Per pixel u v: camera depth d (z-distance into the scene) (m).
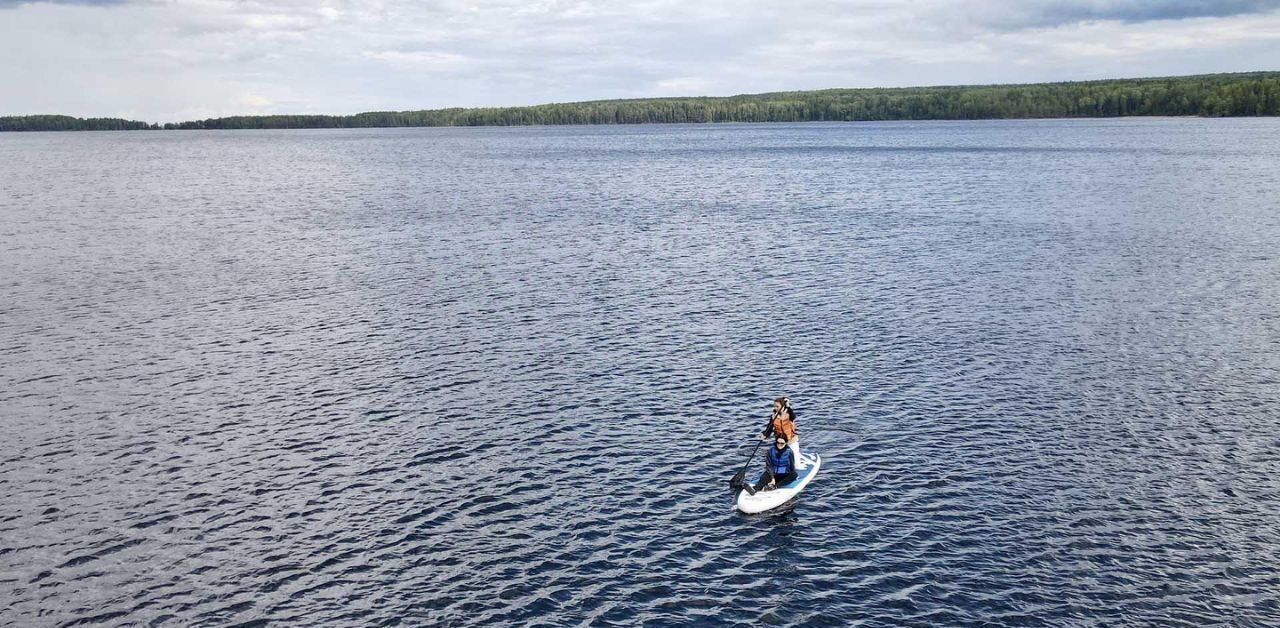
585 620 23.38
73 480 31.75
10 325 51.56
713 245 76.50
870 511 28.67
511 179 147.50
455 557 26.44
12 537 27.83
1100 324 49.41
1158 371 41.50
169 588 25.16
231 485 31.22
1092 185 119.31
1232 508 28.55
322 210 105.31
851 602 23.97
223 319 52.81
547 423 36.28
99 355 45.94
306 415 37.56
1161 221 85.69
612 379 41.38
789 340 47.03
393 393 40.03
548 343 47.19
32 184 143.88
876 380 40.66
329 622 23.55
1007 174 139.38
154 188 136.62
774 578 25.12
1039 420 35.78
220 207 109.50
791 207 103.06
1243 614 23.20
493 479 31.39
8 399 39.62
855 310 53.00
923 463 32.03
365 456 33.41
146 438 35.34
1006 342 46.19
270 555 26.70
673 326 50.09
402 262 70.00
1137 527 27.41
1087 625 22.83
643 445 34.09
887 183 130.12
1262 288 57.22
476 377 42.00
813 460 31.92
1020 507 28.73
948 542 26.73
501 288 60.19
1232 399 37.91
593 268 66.75
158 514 29.23
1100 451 32.81
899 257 69.56
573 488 30.64
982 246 73.88
